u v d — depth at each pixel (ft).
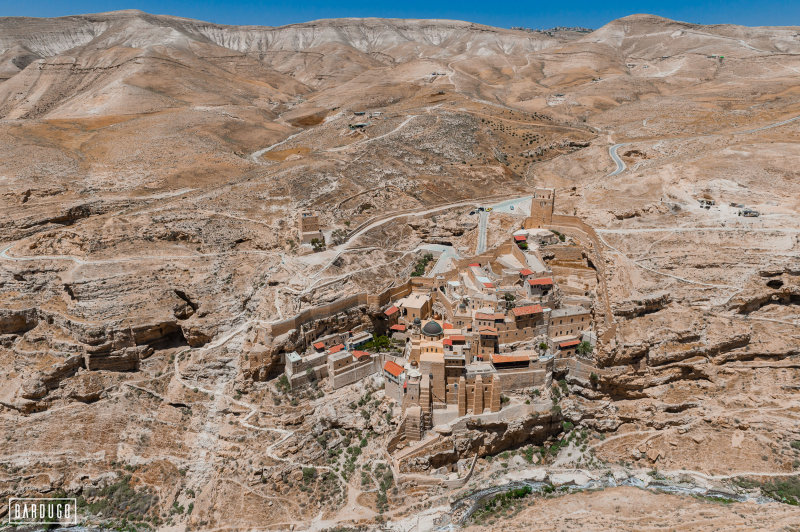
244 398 330.54
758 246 364.99
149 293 373.61
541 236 417.90
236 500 289.74
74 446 326.44
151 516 296.71
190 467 312.71
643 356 317.01
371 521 273.13
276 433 309.83
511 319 325.21
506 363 312.91
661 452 301.63
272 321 343.67
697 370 318.24
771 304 343.46
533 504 273.95
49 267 384.88
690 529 222.28
